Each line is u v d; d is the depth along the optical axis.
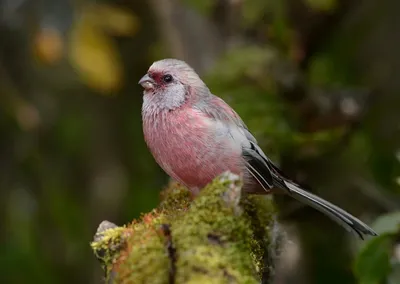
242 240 6.01
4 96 11.27
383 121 11.27
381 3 11.60
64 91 12.24
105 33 11.36
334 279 11.05
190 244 5.80
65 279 11.92
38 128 11.88
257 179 8.09
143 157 12.41
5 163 11.72
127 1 12.17
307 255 11.03
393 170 10.76
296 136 10.42
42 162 12.04
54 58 10.79
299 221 10.85
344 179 10.90
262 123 10.61
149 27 12.48
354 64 11.89
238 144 7.99
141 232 6.11
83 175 12.33
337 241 11.09
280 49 11.57
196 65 11.80
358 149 11.07
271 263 7.80
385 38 11.72
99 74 10.90
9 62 11.34
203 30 11.85
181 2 11.78
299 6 11.16
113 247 6.43
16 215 11.91
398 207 10.73
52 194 12.05
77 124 12.34
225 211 6.06
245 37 11.68
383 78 11.59
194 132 7.94
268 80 11.21
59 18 10.72
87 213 12.22
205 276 5.50
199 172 8.03
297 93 11.24
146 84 8.32
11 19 10.83
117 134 12.51
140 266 5.71
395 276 8.05
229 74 11.16
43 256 11.93
